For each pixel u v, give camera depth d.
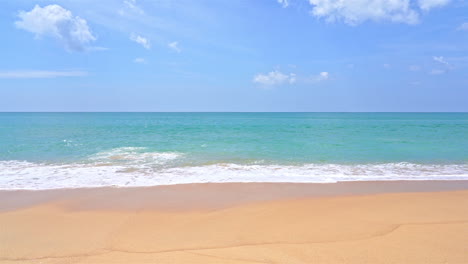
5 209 6.04
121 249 4.07
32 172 9.86
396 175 9.63
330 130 28.84
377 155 13.61
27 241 4.38
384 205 6.19
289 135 23.58
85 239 4.45
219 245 4.16
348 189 7.85
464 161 12.14
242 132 26.72
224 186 8.17
